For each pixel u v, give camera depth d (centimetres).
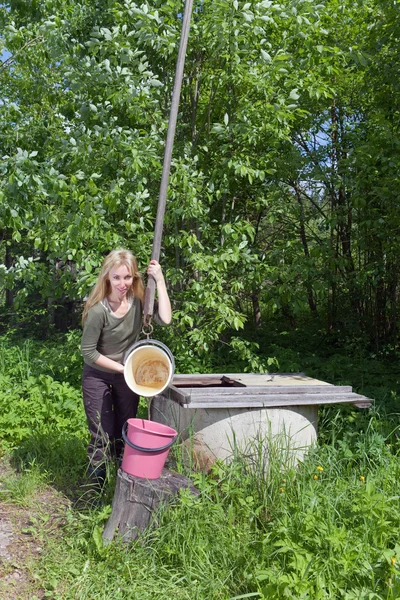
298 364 813
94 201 646
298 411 430
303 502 346
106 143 668
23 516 396
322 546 312
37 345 1083
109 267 389
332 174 816
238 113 689
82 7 741
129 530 344
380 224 777
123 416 423
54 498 425
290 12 673
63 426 569
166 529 338
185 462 421
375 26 742
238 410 416
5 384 710
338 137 972
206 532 340
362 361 850
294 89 692
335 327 1036
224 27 639
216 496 371
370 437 467
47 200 710
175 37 667
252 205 848
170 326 742
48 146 788
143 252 701
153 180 725
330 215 858
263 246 948
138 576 317
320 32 692
